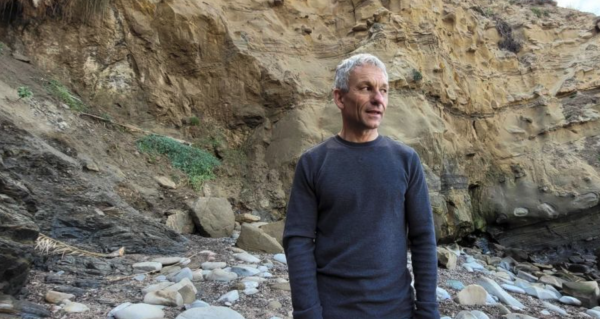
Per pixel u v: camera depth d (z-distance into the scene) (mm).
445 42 10820
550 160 10469
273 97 8750
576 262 9086
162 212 6285
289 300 3881
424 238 1738
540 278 6938
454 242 9188
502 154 10656
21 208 3852
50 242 4367
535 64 12453
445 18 11258
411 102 9070
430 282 1691
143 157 7145
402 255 1724
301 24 10078
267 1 9969
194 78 8703
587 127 10969
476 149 10477
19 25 7297
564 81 11945
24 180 4766
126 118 7758
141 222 5344
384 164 1716
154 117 8078
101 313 3201
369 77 1725
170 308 3422
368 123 1730
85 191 5184
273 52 9289
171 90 8391
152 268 4414
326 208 1722
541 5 14930
